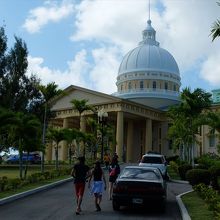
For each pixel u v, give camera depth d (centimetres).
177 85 9894
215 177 2159
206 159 3544
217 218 1112
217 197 1464
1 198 1727
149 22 10881
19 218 1296
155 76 9562
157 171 1571
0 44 5059
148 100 9131
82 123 7525
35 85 5156
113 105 7244
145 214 1445
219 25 1577
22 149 2984
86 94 7619
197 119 4134
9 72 5097
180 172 3372
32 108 5222
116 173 1886
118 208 1515
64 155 7456
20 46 5209
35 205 1623
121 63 10231
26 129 2961
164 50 10150
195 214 1361
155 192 1447
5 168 4806
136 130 8744
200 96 4194
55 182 2653
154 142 8406
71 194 2062
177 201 1800
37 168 4831
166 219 1342
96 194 1501
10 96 4925
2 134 3169
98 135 5719
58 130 4334
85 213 1430
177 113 4525
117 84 10081
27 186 2338
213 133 3148
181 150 6194
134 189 1457
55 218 1304
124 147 8450
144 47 10050
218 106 7156
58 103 7981
